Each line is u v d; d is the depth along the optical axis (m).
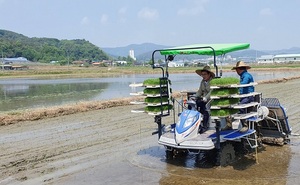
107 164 7.12
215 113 6.38
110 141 9.14
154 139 9.30
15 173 6.65
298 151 7.88
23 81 46.34
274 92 20.55
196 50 7.38
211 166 6.86
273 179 6.08
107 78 51.53
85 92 26.38
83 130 10.62
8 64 109.94
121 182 6.04
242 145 7.78
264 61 137.38
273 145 8.40
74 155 7.84
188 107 7.64
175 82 35.16
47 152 8.12
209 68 7.45
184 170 6.65
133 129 10.69
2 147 8.62
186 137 6.50
